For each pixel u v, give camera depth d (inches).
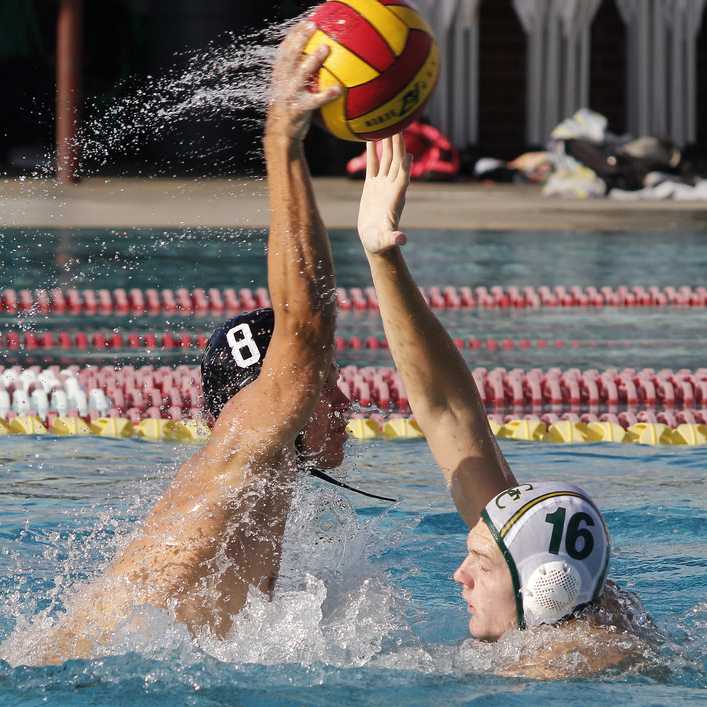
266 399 320.5
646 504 644.7
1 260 1614.2
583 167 2947.8
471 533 334.0
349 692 331.3
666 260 1806.1
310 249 306.5
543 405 979.9
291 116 302.5
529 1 3449.8
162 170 2731.3
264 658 337.1
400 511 623.8
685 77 3528.5
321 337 313.0
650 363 1093.8
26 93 3166.8
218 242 1861.5
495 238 2079.2
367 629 375.6
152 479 693.3
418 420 356.5
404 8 359.9
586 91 3496.6
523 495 327.9
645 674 332.5
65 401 936.3
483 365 1089.4
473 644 354.9
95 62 3472.0
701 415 930.1
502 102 3673.7
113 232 1872.5
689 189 2876.5
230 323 350.3
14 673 331.0
